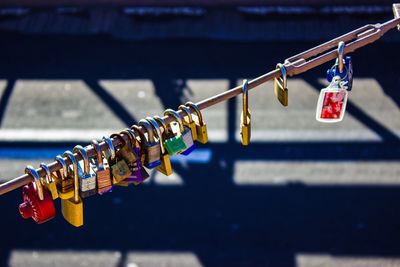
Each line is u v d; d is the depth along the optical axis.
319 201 12.95
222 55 17.69
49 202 3.79
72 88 16.62
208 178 13.55
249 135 4.52
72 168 3.85
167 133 4.27
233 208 12.89
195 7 19.08
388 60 17.33
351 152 14.12
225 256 11.91
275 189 13.25
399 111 15.48
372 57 17.42
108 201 13.10
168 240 12.27
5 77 17.16
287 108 15.51
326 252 11.91
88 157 3.84
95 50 18.06
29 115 15.69
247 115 4.45
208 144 14.32
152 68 17.33
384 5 18.98
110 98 16.20
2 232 12.55
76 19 19.05
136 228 12.55
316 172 13.62
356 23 18.64
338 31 18.38
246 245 12.11
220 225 12.54
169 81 16.81
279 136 14.58
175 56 17.72
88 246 12.19
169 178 13.55
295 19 18.69
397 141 14.45
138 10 19.09
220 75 16.98
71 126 15.29
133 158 4.03
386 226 12.40
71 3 19.31
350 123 15.00
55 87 16.69
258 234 12.33
